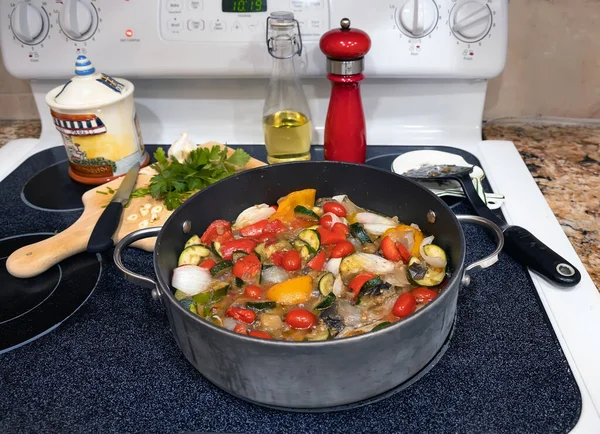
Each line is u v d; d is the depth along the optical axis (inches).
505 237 31.6
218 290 27.7
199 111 45.4
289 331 25.5
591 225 35.4
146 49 40.4
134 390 24.6
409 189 31.4
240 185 32.8
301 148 40.3
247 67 40.5
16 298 30.3
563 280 28.6
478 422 22.5
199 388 24.6
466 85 42.6
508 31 44.2
